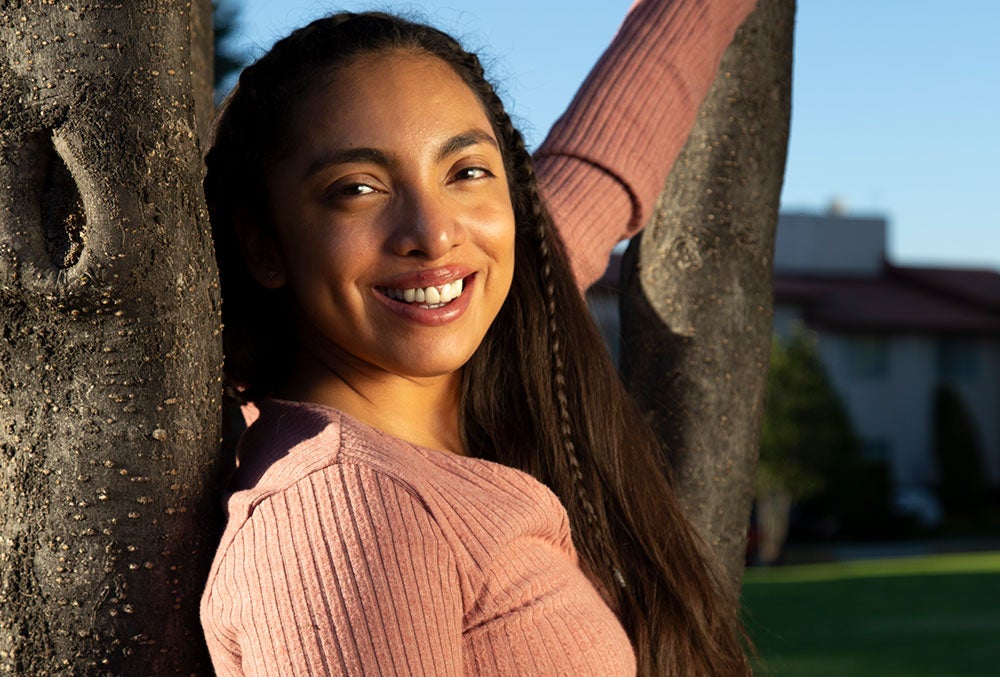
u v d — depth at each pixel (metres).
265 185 1.78
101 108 1.39
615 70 2.37
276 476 1.53
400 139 1.72
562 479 2.11
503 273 1.86
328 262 1.74
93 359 1.45
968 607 12.98
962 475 30.94
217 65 5.15
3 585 1.46
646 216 2.38
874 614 12.62
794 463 25.44
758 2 2.36
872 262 35.34
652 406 2.32
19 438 1.46
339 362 1.88
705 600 2.15
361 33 1.76
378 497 1.48
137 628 1.48
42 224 1.40
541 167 2.33
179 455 1.50
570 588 1.69
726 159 2.32
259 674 1.43
